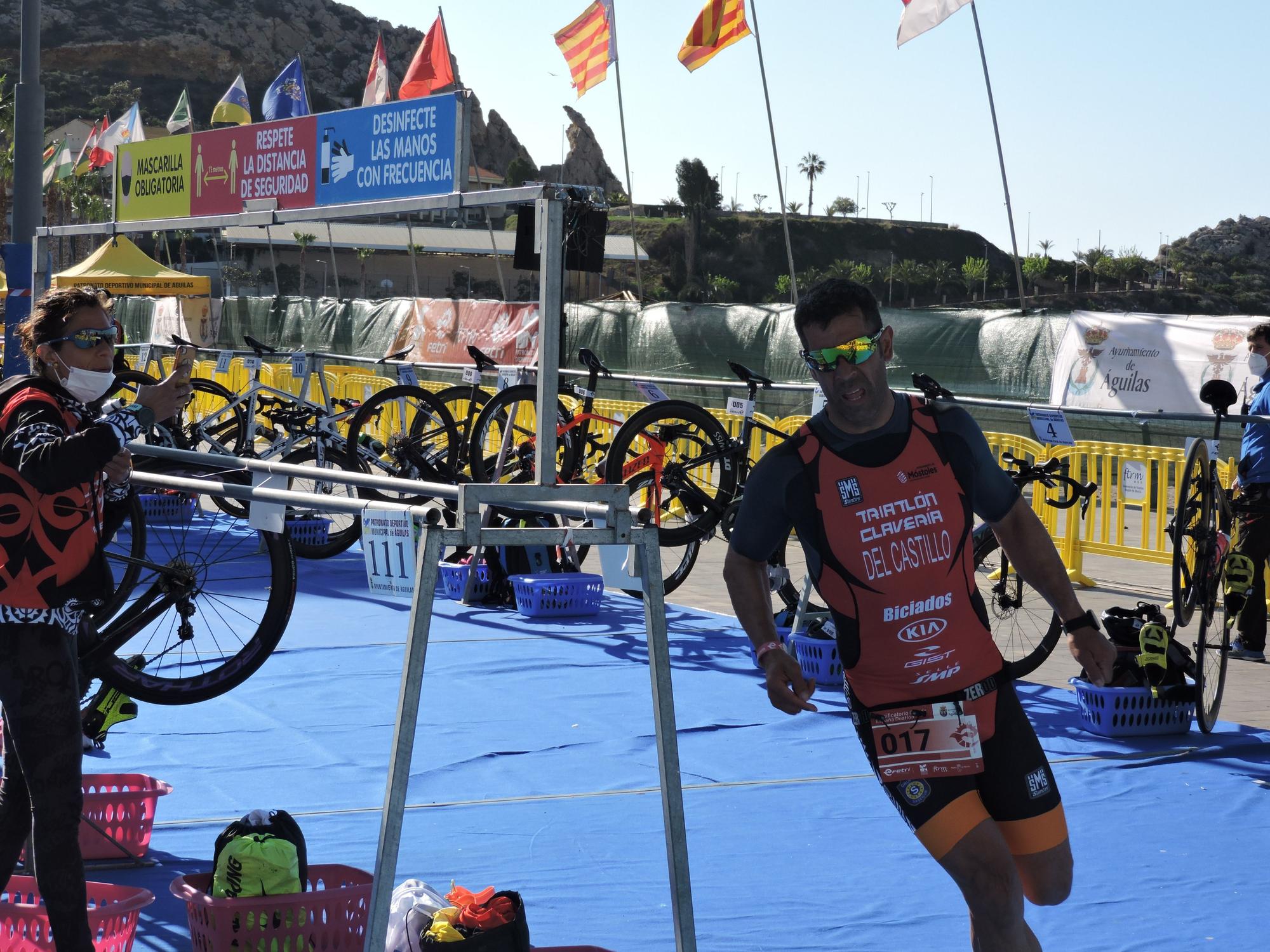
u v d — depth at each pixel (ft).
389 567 9.32
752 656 24.82
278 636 16.14
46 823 9.73
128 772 16.90
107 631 15.90
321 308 70.95
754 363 50.31
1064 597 9.48
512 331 58.23
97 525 10.41
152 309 77.51
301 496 10.59
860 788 16.93
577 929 12.22
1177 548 19.22
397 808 8.78
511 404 32.45
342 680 22.31
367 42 654.12
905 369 48.44
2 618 9.73
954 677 9.01
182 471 17.31
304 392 36.29
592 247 10.78
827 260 424.87
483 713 20.35
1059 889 9.36
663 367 53.06
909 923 12.57
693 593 32.45
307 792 16.33
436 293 289.53
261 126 15.14
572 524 28.32
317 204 14.29
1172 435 41.55
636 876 13.69
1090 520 35.06
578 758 18.04
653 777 17.24
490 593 29.91
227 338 77.71
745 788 16.85
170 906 12.60
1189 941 12.30
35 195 40.78
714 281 388.37
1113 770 17.94
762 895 13.21
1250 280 454.81
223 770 17.13
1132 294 414.41
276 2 628.28
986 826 8.84
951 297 409.28
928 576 8.89
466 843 14.56
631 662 24.07
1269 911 13.07
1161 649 19.36
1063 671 24.31
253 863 10.71
